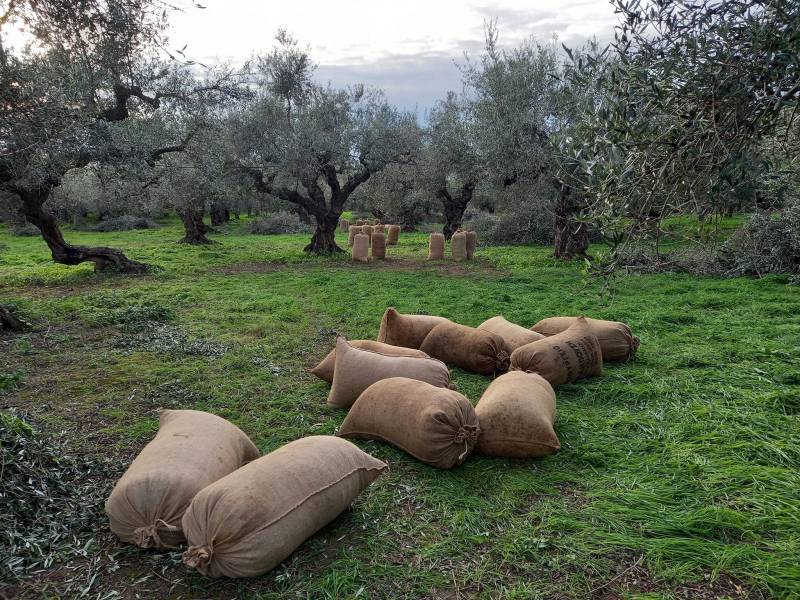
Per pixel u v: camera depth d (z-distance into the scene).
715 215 2.38
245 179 15.97
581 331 5.50
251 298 10.20
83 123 8.66
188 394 5.18
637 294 9.82
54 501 3.19
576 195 10.74
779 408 4.47
